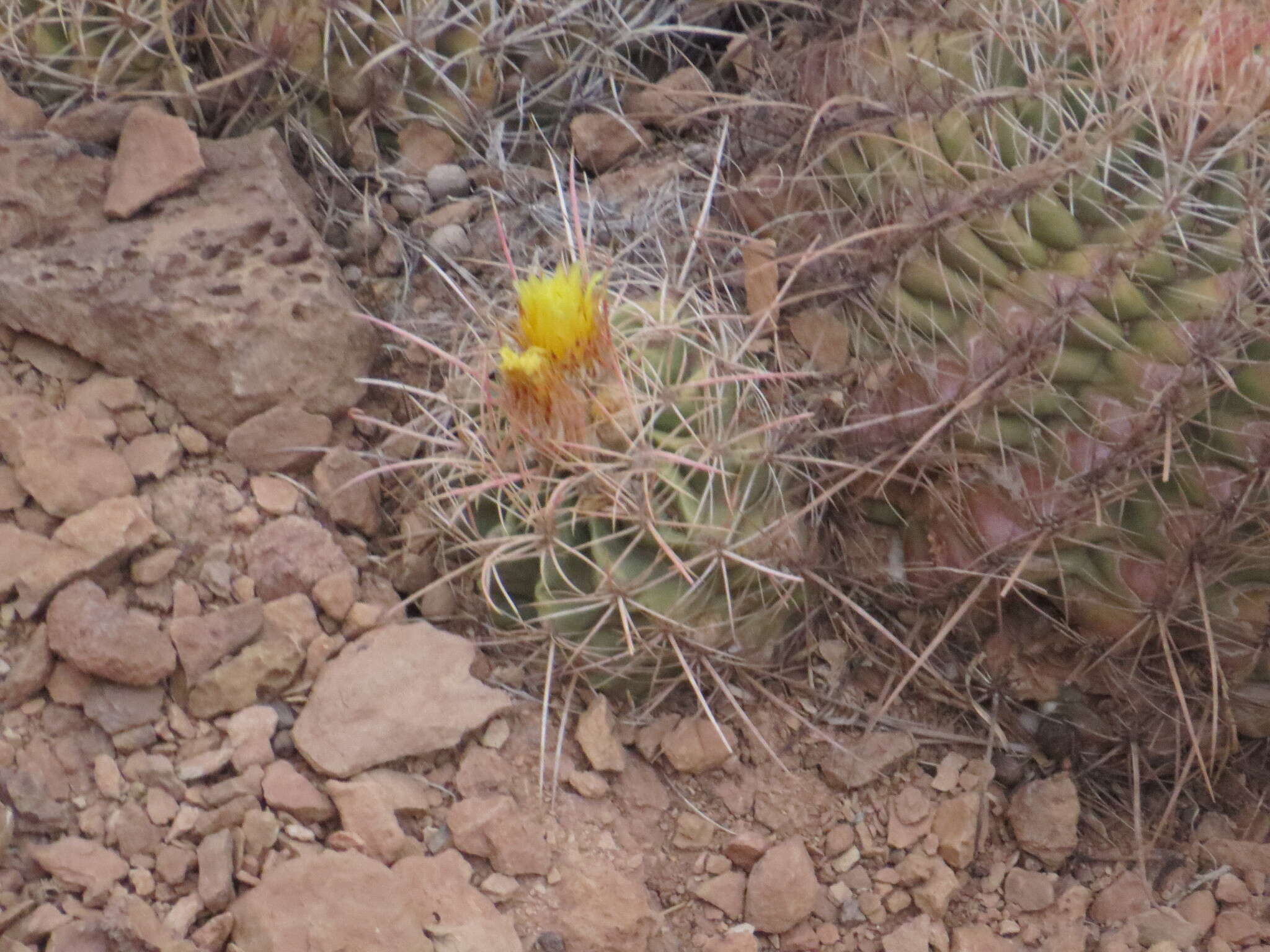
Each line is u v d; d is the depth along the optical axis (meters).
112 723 1.25
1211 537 1.24
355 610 1.29
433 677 1.27
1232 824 1.32
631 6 1.43
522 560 1.28
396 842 1.24
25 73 1.36
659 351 1.29
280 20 1.35
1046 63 1.31
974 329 1.27
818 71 1.37
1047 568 1.27
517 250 1.39
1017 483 1.27
